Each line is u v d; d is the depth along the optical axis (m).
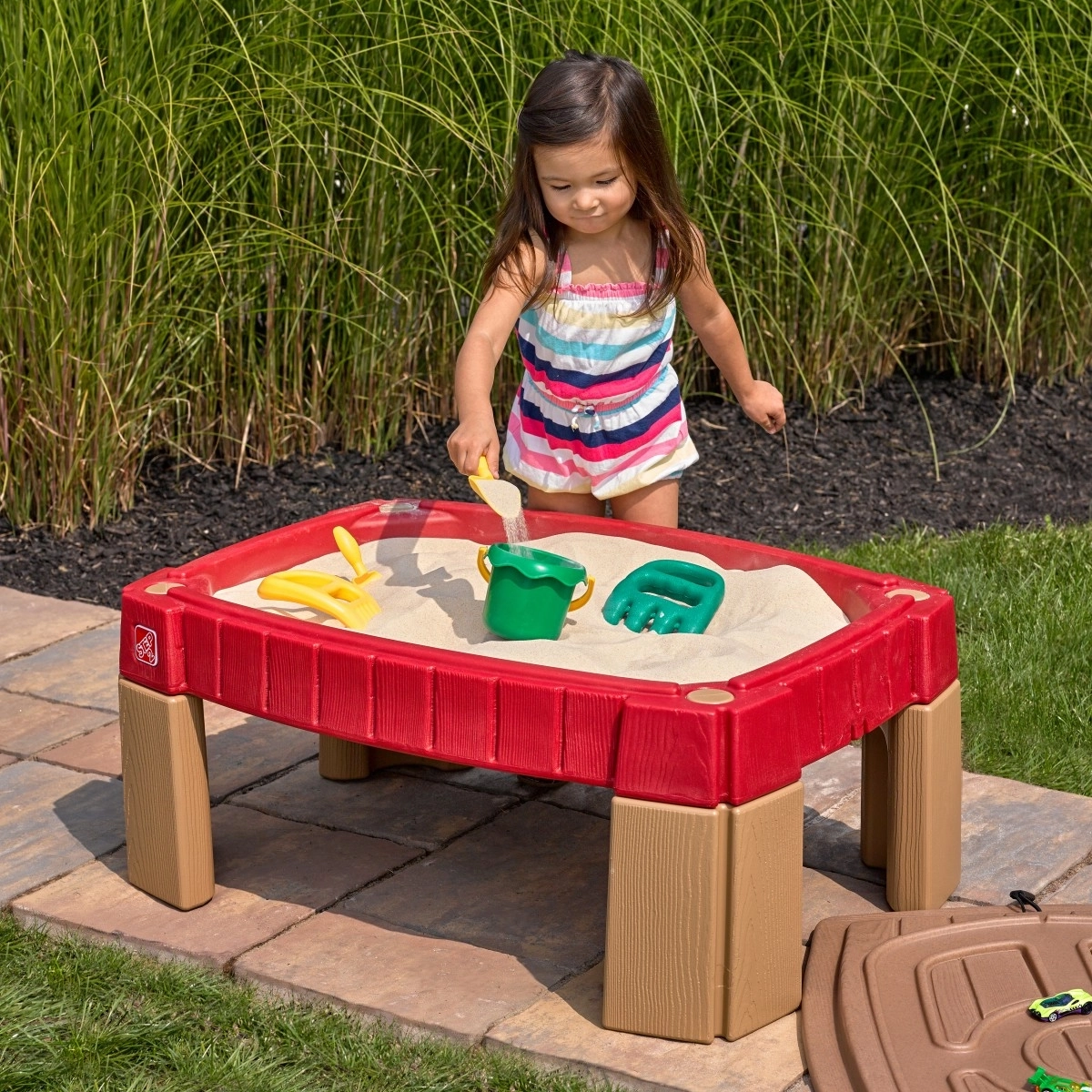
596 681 2.05
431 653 2.15
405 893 2.53
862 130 4.86
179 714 2.39
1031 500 4.60
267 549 2.69
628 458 2.89
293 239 4.40
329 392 4.88
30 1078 2.05
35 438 4.25
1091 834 2.70
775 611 2.46
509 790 2.91
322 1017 2.19
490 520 2.88
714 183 4.82
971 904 2.48
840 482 4.70
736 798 2.00
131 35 4.12
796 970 2.16
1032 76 4.98
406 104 4.44
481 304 2.70
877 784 2.54
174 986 2.25
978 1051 2.00
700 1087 2.01
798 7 4.84
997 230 5.22
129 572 4.12
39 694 3.33
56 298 4.05
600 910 2.48
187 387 4.56
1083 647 3.43
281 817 2.80
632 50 4.48
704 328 2.93
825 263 4.92
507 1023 2.15
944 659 2.35
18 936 2.41
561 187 2.61
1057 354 5.41
